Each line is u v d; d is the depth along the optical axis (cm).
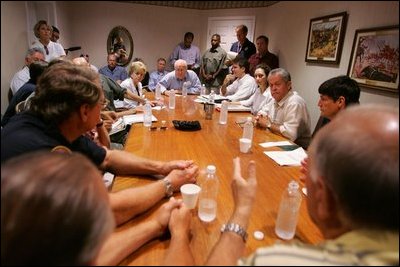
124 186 127
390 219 51
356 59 240
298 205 108
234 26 472
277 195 125
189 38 493
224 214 108
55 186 48
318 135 63
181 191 113
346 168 52
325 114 202
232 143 194
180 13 466
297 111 237
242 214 86
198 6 482
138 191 108
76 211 48
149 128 221
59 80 106
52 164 53
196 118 262
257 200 119
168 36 475
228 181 136
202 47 533
